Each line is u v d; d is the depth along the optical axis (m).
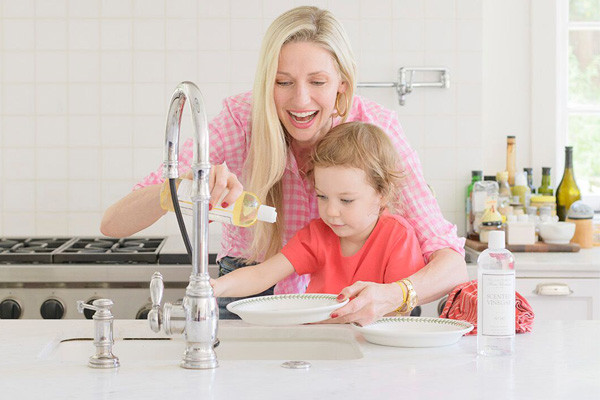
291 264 2.19
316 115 2.12
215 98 3.72
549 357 1.59
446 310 1.94
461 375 1.46
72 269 2.97
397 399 1.31
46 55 3.71
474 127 3.76
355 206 2.10
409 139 3.76
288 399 1.31
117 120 3.73
